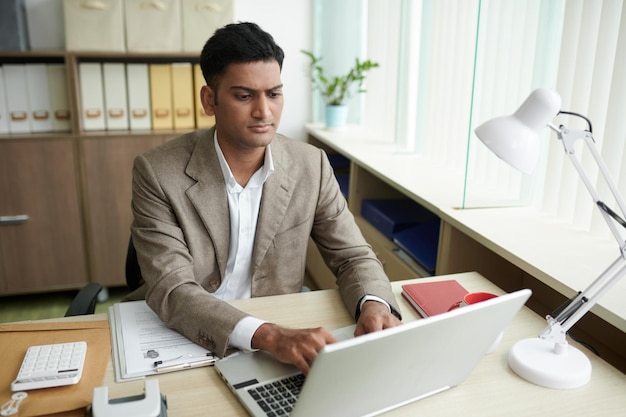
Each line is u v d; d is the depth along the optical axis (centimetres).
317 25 339
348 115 351
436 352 94
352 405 92
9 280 296
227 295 154
